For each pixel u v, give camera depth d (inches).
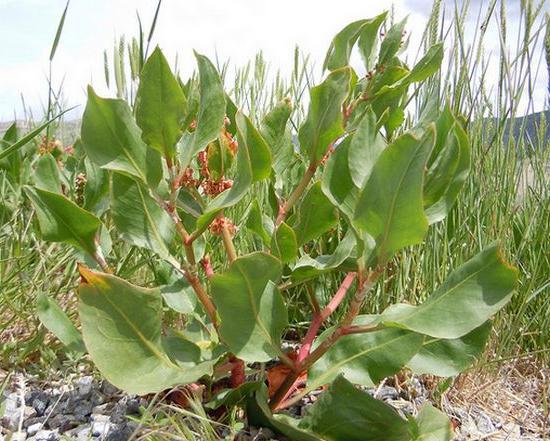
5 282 20.3
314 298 18.6
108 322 13.2
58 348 19.7
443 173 14.4
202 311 18.2
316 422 14.9
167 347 14.8
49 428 16.3
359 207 12.9
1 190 24.2
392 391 19.9
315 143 16.3
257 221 16.9
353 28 18.7
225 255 23.1
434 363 16.8
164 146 13.9
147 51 16.5
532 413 21.3
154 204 15.6
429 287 22.7
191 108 16.1
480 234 23.1
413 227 12.6
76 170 24.8
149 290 13.4
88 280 12.8
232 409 16.2
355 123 19.5
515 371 24.0
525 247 27.4
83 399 17.6
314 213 16.9
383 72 19.7
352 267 16.9
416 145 12.0
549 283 23.5
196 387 16.5
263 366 17.5
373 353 16.1
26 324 20.3
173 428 15.0
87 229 15.8
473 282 13.9
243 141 13.1
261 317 14.5
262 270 13.6
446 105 14.6
